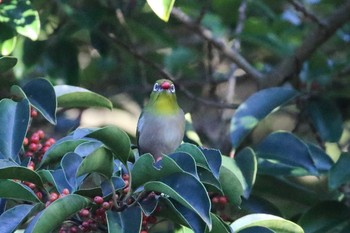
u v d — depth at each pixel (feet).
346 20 43.91
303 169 35.32
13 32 37.93
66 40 44.34
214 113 49.80
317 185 42.91
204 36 46.93
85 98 33.60
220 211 32.07
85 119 57.47
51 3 44.42
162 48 50.55
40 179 28.07
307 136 49.34
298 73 44.57
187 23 46.52
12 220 27.25
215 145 46.70
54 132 38.04
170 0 29.43
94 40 45.11
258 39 47.21
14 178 28.07
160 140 35.04
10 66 32.32
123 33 46.16
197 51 52.26
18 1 37.68
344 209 35.96
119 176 29.45
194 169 26.81
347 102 45.19
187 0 48.67
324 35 44.09
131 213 27.35
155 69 46.62
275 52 49.57
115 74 50.47
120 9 45.21
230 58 47.06
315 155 37.09
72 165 29.19
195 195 26.30
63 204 26.30
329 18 44.06
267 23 49.83
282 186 36.81
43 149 31.65
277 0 51.72
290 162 35.17
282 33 50.47
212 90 49.44
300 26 51.13
